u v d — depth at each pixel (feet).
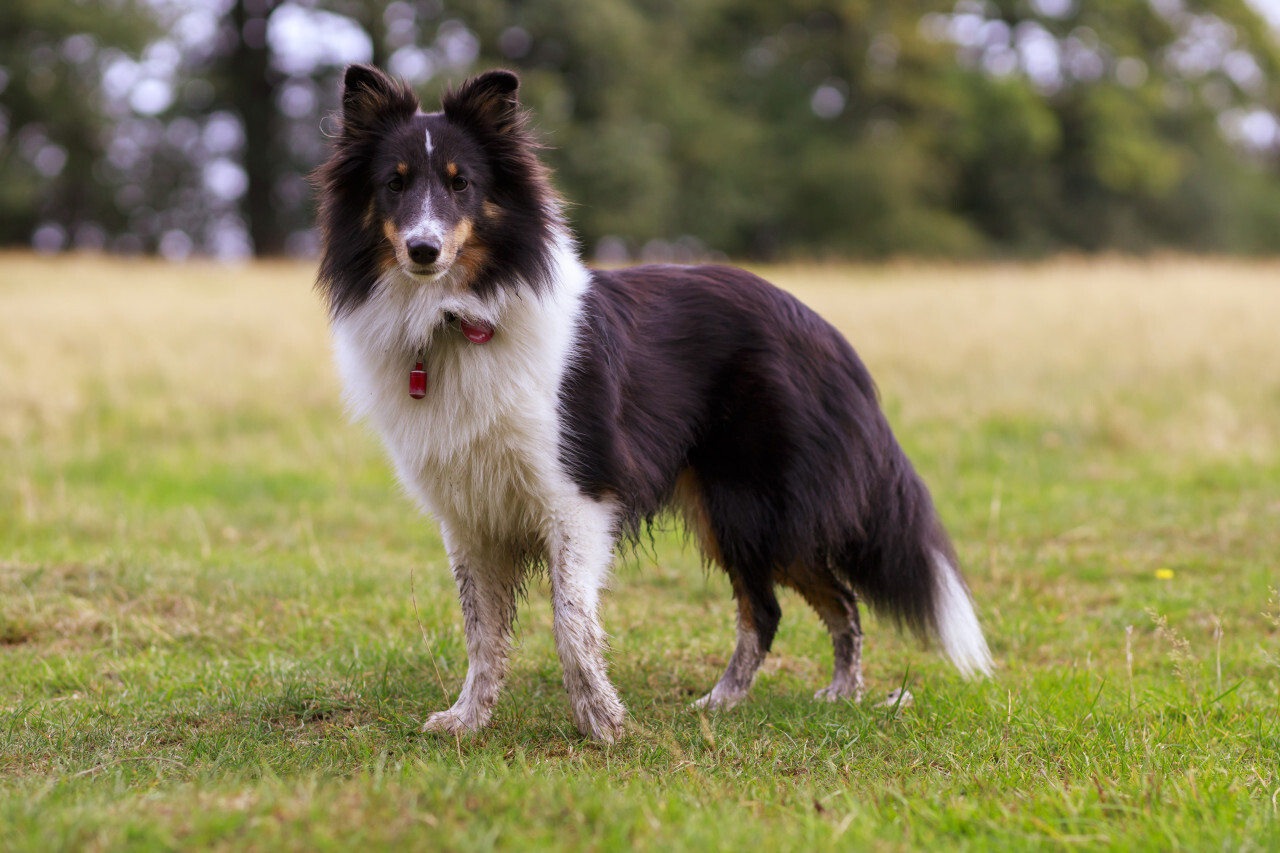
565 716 13.79
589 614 12.80
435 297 12.23
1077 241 139.03
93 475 28.68
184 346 43.39
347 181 12.76
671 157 116.26
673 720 13.57
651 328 13.83
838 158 121.08
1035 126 128.36
